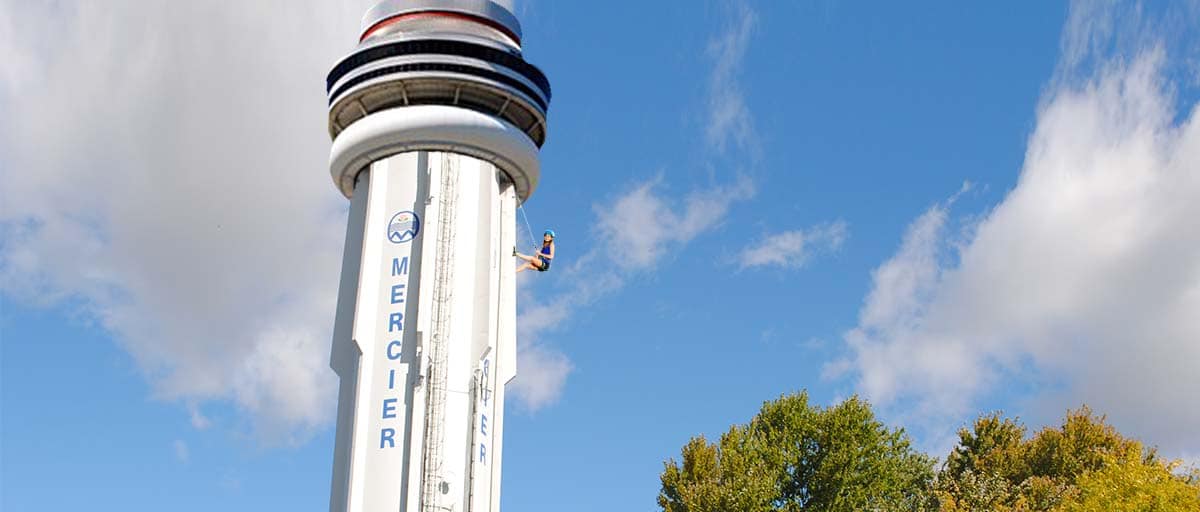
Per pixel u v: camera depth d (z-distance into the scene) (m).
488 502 48.22
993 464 82.69
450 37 51.97
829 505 72.25
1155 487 57.19
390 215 51.47
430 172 51.69
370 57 52.28
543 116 54.22
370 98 52.84
